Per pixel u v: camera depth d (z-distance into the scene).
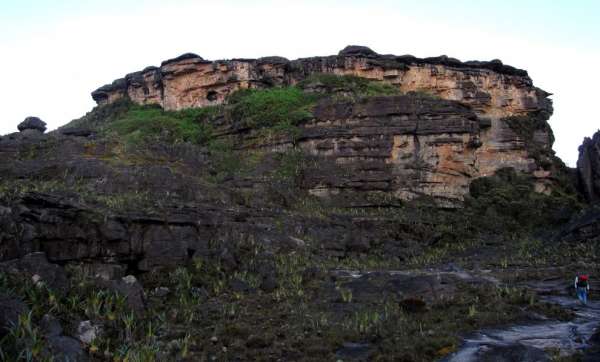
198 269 16.55
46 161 23.94
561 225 31.47
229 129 37.41
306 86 40.16
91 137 29.28
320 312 14.19
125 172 23.02
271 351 10.90
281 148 34.75
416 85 42.12
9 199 14.07
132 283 13.21
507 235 31.45
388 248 26.31
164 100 44.03
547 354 10.08
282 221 24.62
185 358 10.33
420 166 33.09
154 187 22.52
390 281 16.86
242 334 11.97
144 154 28.08
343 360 10.30
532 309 14.42
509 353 9.95
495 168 40.16
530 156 40.47
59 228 13.82
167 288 14.82
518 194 36.25
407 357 10.20
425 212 31.53
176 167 27.97
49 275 11.79
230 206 23.92
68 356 9.21
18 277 11.16
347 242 25.59
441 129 33.75
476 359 9.92
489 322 13.02
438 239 29.30
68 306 11.30
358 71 42.09
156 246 16.08
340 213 28.86
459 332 12.17
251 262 18.39
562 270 20.61
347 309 14.48
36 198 14.54
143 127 38.22
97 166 23.41
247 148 35.78
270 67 43.41
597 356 9.75
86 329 10.53
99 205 16.30
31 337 8.95
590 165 40.59
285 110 36.69
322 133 34.19
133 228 15.66
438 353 10.55
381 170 32.69
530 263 23.17
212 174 30.19
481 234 31.06
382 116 34.59
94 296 11.76
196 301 14.64
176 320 12.95
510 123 41.56
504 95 43.09
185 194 23.12
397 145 33.62
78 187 20.08
